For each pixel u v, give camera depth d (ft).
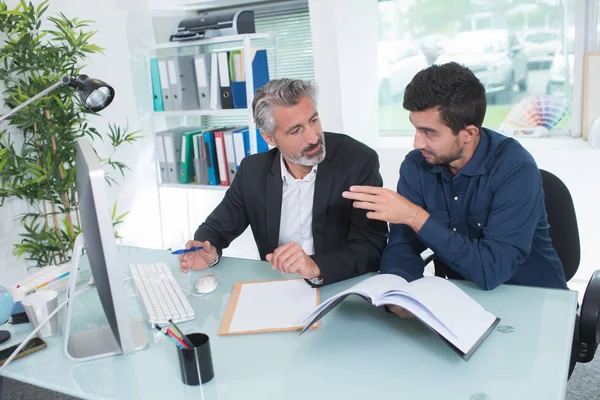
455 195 5.10
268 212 6.04
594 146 9.07
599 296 4.38
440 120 4.42
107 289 3.79
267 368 3.66
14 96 8.48
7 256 9.21
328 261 4.91
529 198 4.68
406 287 4.03
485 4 9.95
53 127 8.65
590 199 9.12
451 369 3.49
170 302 4.66
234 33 10.29
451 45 10.44
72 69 9.01
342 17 9.87
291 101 5.35
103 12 10.56
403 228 5.25
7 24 8.30
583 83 9.52
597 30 9.29
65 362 3.98
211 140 10.87
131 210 11.56
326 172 5.88
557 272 5.23
